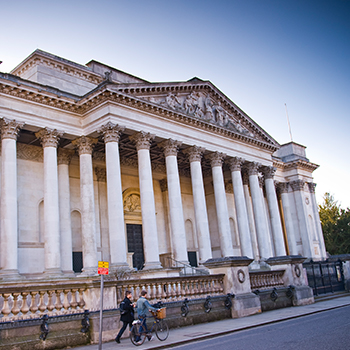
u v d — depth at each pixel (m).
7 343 18.05
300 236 81.31
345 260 46.50
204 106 56.47
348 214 101.88
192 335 21.94
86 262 42.72
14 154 39.88
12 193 38.81
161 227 64.62
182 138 51.75
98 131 44.38
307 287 36.31
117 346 19.98
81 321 20.91
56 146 43.50
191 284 27.62
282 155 87.75
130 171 61.38
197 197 52.00
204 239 50.91
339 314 27.59
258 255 67.81
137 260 59.19
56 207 41.69
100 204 55.66
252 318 27.66
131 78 61.47
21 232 44.34
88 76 55.59
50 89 44.00
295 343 17.56
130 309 21.47
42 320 19.36
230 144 59.59
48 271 39.94
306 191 85.38
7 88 40.19
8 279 36.25
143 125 47.16
